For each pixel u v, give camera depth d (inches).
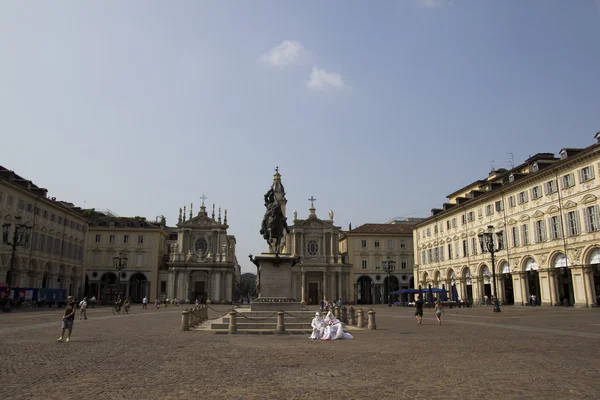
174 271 3855.8
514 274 2284.7
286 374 460.4
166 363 526.3
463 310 2027.6
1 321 1233.4
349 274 3986.2
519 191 2258.9
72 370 479.8
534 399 356.8
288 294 1056.8
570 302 1993.1
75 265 3147.1
